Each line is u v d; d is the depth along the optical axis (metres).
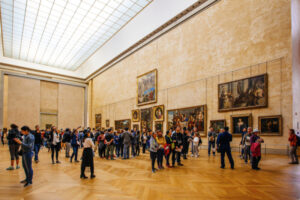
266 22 13.12
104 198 4.96
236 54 14.65
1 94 30.17
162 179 6.78
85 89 39.19
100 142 12.59
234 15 15.05
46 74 35.19
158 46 22.05
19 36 29.12
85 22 26.22
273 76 12.48
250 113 13.38
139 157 12.65
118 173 7.83
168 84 20.27
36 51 33.81
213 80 16.06
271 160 10.09
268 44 12.91
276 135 11.96
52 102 35.12
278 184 5.95
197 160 10.73
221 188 5.65
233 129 14.30
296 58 7.85
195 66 17.67
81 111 38.12
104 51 32.00
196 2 17.41
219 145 8.64
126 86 27.17
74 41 30.98
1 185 6.19
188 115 17.72
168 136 9.01
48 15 24.52
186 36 18.83
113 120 29.56
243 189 5.52
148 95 22.62
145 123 22.84
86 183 6.36
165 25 20.84
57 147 10.41
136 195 5.16
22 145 6.21
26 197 5.09
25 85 32.62
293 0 7.68
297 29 7.65
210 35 16.66
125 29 26.88
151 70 22.48
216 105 15.66
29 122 32.12
